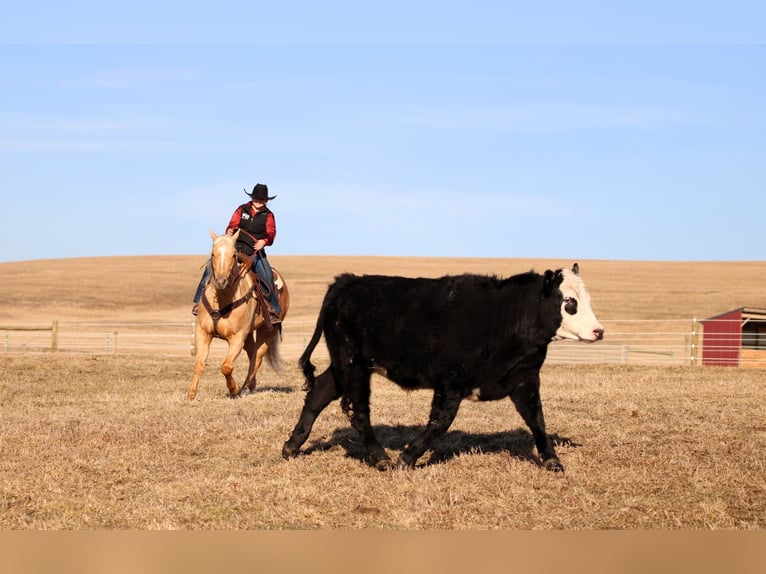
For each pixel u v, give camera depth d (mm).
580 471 9734
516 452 10859
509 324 9219
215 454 10641
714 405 15305
